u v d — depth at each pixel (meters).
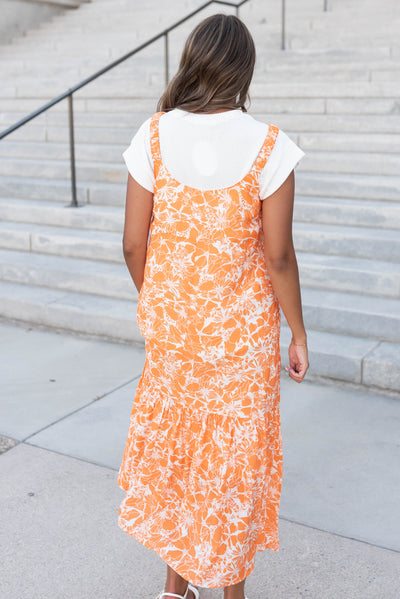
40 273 5.11
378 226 4.80
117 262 5.16
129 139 6.86
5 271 5.27
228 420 1.88
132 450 2.01
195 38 1.78
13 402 3.64
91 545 2.50
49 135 7.36
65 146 6.84
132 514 2.04
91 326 4.59
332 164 5.54
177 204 1.79
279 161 1.75
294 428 3.32
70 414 3.51
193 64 1.77
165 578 2.34
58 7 11.31
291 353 1.99
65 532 2.57
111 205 5.84
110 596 2.25
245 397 1.87
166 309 1.84
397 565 2.38
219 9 9.50
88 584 2.30
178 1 10.31
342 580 2.31
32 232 5.51
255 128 1.77
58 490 2.84
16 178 6.58
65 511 2.70
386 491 2.81
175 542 2.01
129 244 1.91
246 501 1.91
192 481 1.94
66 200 6.04
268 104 6.60
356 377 3.74
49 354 4.31
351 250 4.61
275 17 8.99
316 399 3.63
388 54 6.91
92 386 3.84
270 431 1.97
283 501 2.75
